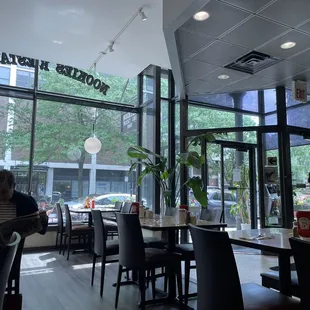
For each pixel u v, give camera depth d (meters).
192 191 5.24
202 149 5.64
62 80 6.21
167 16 3.18
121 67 5.45
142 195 6.61
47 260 4.88
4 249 1.04
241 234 2.21
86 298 3.16
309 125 5.59
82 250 5.56
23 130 5.86
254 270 4.28
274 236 2.11
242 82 4.96
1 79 5.71
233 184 5.86
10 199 2.31
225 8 2.86
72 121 6.33
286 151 5.29
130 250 2.80
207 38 3.45
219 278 1.57
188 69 4.38
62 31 4.20
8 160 5.71
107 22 3.97
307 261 1.26
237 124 5.80
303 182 5.38
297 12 2.92
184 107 5.73
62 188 6.12
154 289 3.25
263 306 1.60
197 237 1.73
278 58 4.00
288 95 5.45
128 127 6.81
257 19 3.05
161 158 5.52
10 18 3.87
